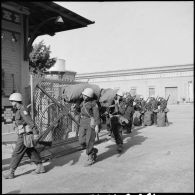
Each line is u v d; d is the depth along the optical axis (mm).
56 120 6367
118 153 6676
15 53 6668
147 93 25578
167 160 5398
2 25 6227
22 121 4879
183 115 16812
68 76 11227
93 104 5711
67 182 4121
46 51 17969
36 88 6691
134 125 13195
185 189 3680
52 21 7652
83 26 7996
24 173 5113
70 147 7203
